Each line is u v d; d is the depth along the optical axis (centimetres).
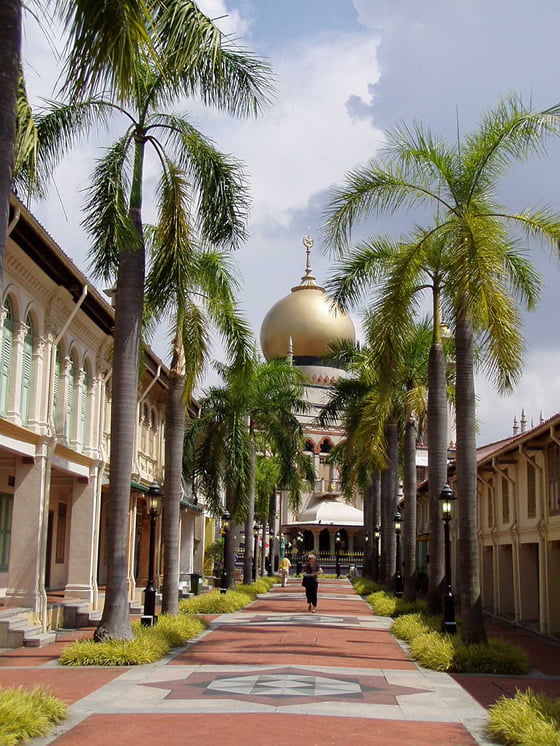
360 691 1342
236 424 3419
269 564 6209
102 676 1442
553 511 2439
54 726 1053
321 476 8106
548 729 984
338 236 2027
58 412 2292
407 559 3059
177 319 2275
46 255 1955
